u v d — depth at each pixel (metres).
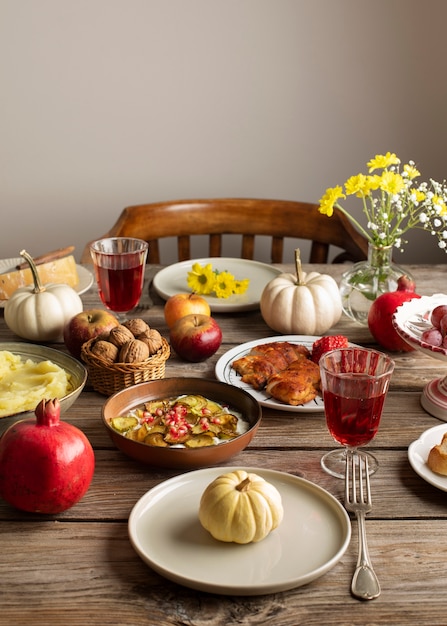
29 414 1.03
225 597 0.81
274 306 1.46
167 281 1.73
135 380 1.21
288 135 2.69
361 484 0.98
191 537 0.89
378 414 1.00
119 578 0.84
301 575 0.83
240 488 0.87
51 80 2.61
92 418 1.17
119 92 2.62
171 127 2.67
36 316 1.42
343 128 2.68
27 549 0.88
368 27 2.56
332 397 0.99
